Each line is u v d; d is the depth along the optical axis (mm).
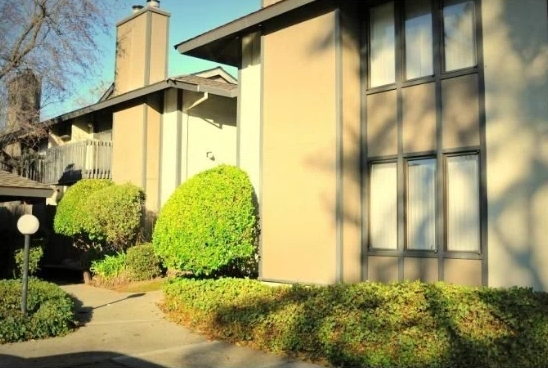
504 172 7852
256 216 10914
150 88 15625
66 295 9469
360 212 9594
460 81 8484
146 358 6949
